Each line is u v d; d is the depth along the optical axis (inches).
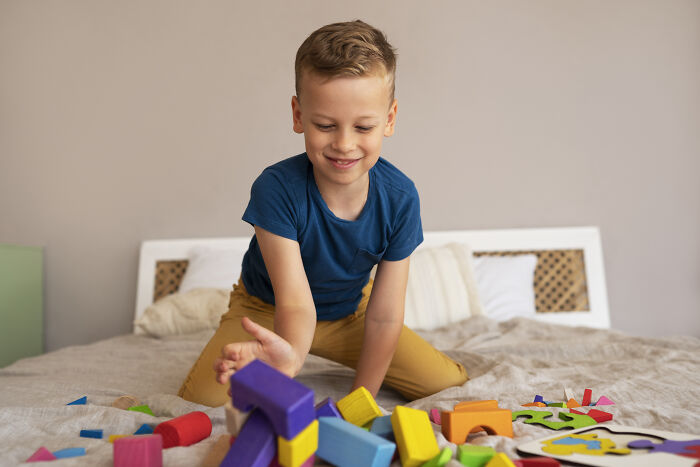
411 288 89.1
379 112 33.4
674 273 103.6
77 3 102.3
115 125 102.3
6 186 102.9
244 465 23.2
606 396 43.6
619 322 103.3
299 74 34.0
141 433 33.8
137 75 102.3
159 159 102.3
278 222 38.7
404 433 27.3
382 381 48.2
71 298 102.2
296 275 38.4
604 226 103.9
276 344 29.6
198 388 43.4
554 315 97.7
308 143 34.1
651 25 103.7
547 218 103.4
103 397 47.1
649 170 103.7
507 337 77.8
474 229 103.0
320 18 102.4
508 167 103.3
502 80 103.3
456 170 103.0
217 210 102.3
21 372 61.2
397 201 41.8
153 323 82.8
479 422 32.1
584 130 103.8
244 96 102.3
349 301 48.7
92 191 102.4
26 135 102.7
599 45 103.8
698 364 55.4
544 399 44.3
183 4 102.2
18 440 33.1
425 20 102.8
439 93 103.0
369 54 32.8
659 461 25.8
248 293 49.9
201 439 32.4
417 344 50.3
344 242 41.7
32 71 102.7
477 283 94.0
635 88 103.8
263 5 102.3
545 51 103.5
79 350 75.0
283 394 23.6
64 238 102.6
